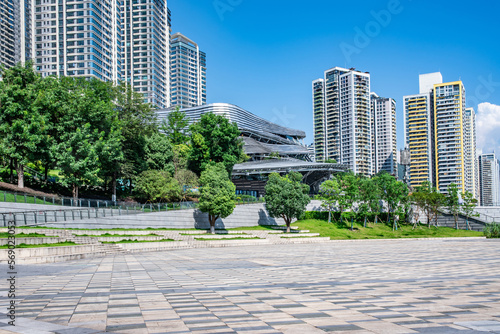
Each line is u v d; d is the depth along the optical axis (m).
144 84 180.75
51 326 7.70
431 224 80.81
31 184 45.62
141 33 181.88
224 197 48.53
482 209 78.12
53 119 43.88
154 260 26.03
